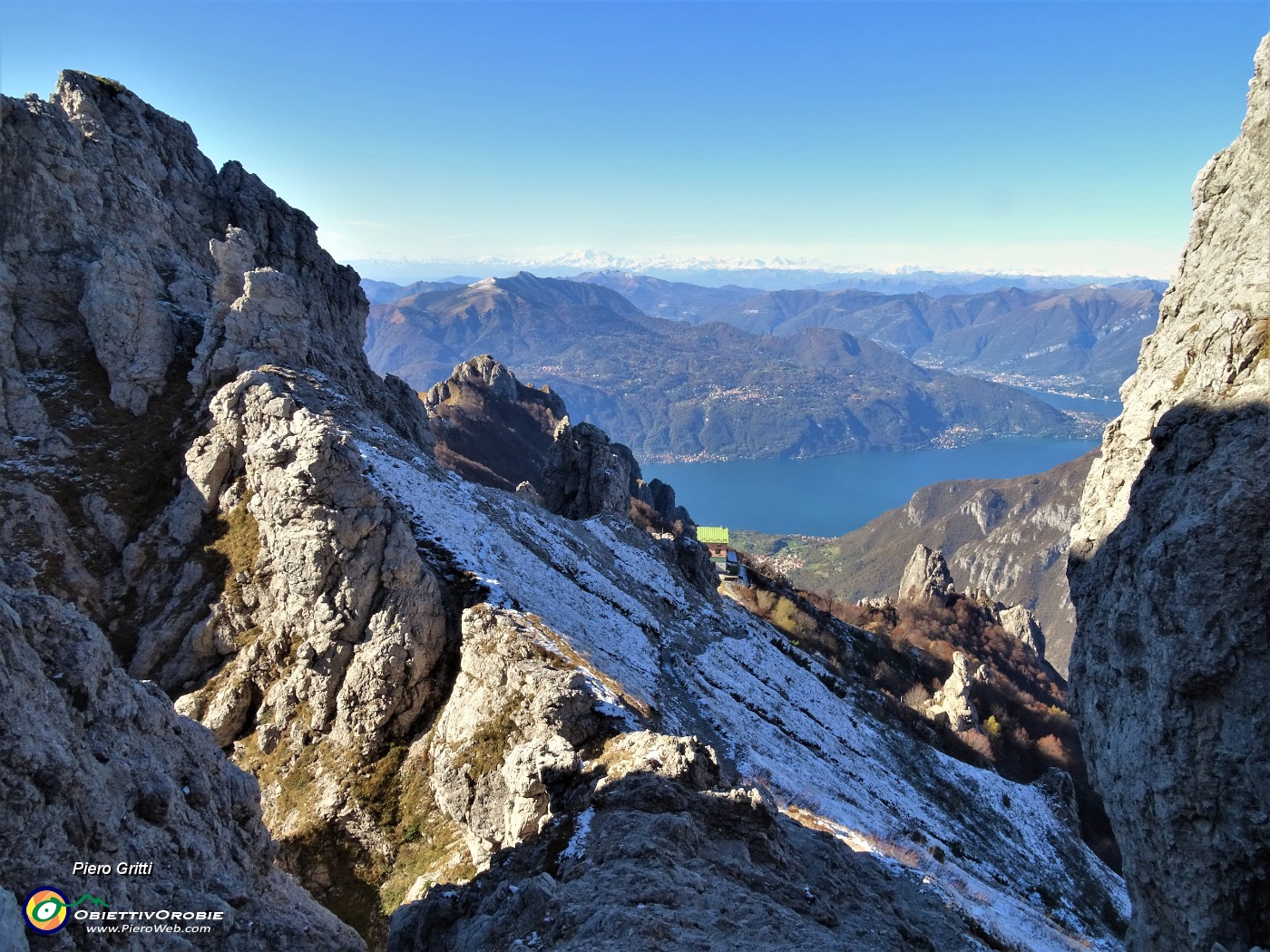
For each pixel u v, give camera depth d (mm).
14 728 18766
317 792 42250
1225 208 31688
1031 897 64000
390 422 84312
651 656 68562
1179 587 25641
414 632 45312
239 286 65562
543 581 64562
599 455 119750
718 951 23016
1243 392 26672
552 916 25922
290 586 46281
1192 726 25094
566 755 36094
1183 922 25641
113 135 74125
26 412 55281
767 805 35781
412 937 30594
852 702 95312
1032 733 129250
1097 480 36875
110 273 59781
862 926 31203
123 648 48719
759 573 155250
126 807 21484
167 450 56906
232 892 22750
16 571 27578
